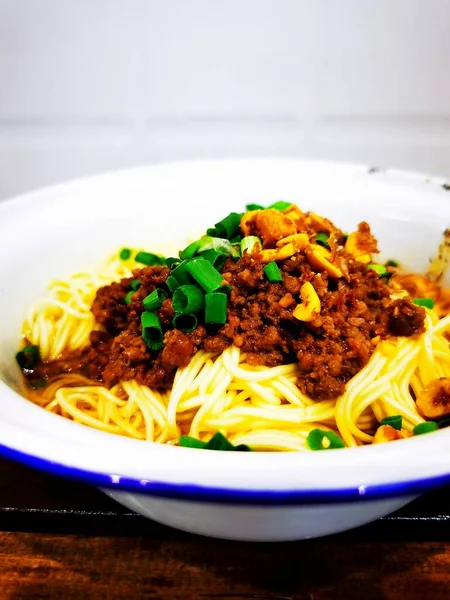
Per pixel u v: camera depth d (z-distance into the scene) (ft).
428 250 0.80
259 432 0.59
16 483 0.56
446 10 1.16
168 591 0.48
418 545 0.51
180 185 0.87
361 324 0.61
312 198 0.85
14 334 0.69
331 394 0.58
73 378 0.69
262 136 1.32
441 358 0.66
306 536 0.49
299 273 0.62
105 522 0.52
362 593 0.48
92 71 1.24
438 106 1.29
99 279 0.81
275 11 1.16
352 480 0.36
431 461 0.37
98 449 0.39
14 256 0.72
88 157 1.35
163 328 0.60
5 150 1.34
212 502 0.36
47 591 0.48
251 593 0.48
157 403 0.61
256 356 0.61
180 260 0.64
